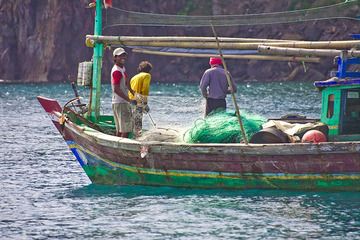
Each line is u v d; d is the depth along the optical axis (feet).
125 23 170.91
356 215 130.00
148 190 153.89
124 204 141.59
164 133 160.04
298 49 151.12
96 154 160.45
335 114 150.61
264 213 132.46
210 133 154.81
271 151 143.33
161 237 119.65
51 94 537.65
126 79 160.35
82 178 172.24
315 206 136.05
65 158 205.46
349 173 140.77
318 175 142.82
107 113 346.95
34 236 121.29
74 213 135.44
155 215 132.67
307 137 147.64
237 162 146.51
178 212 134.41
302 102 440.86
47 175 176.76
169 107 380.99
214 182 150.00
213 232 121.80
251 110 373.40
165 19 169.27
